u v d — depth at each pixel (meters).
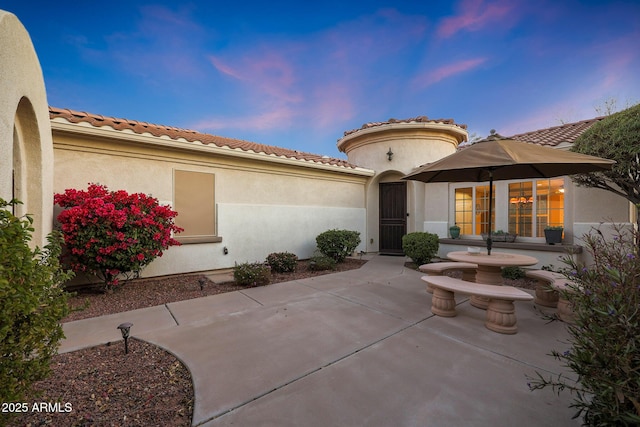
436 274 5.96
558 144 6.86
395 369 2.76
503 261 4.42
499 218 8.26
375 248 11.14
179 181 6.73
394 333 3.62
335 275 7.11
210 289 5.71
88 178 5.62
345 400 2.28
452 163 4.36
